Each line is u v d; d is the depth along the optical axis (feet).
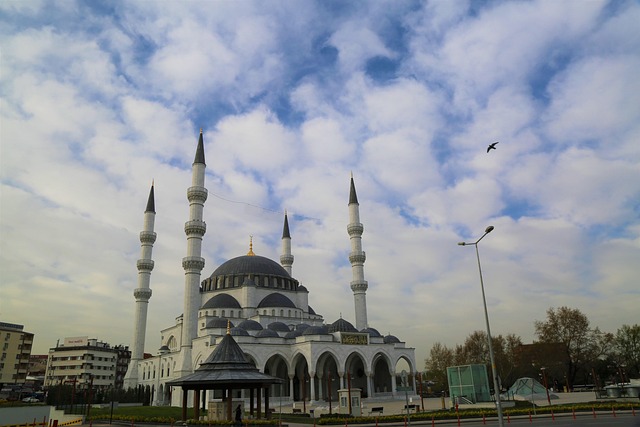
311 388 288.92
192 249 328.29
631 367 407.23
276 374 334.44
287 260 425.28
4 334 421.59
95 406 299.38
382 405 267.18
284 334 324.80
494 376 105.09
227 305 349.00
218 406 157.99
